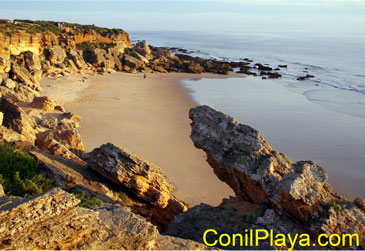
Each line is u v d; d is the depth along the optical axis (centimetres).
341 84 7175
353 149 3572
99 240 830
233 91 6556
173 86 6906
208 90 6612
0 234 659
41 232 718
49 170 1684
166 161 3064
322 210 1402
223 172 1733
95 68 8125
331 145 3684
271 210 1457
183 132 3941
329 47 16312
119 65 8631
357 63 10431
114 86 6469
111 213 977
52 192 773
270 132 4084
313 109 5184
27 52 6359
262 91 6581
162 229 1792
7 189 1412
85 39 9312
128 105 5084
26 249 681
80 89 5912
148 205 1833
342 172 3030
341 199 1488
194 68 8931
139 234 898
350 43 18762
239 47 17838
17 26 7094
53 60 7238
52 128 3347
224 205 1661
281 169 1542
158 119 4441
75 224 779
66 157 2180
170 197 1983
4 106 2612
